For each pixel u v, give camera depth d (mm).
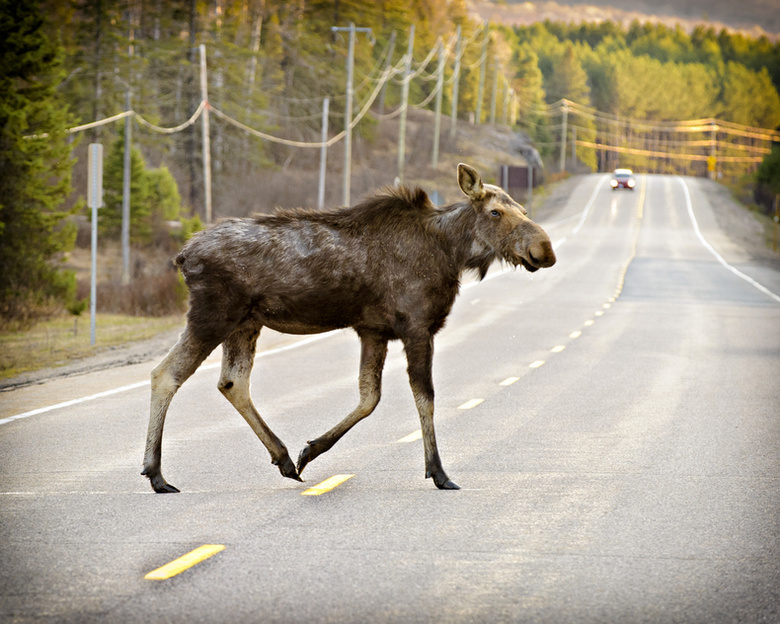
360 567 19891
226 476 28953
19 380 50719
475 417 40344
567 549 21469
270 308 26969
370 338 28188
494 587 18781
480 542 21891
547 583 19094
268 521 23500
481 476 29156
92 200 69062
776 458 32531
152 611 17219
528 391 47906
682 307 103500
